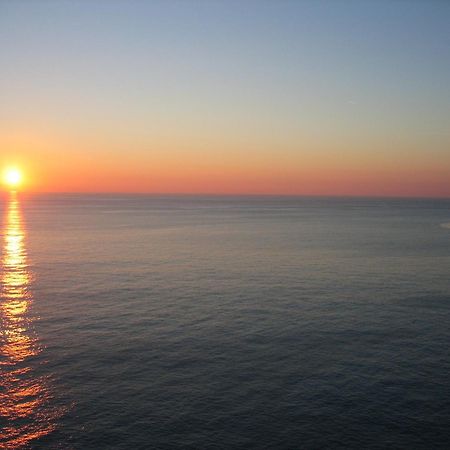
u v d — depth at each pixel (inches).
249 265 2502.5
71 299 1721.2
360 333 1338.6
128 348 1208.8
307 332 1346.0
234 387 991.0
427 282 2073.1
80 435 819.4
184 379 1027.3
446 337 1306.6
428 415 885.2
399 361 1132.5
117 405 915.4
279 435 821.2
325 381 1019.9
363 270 2368.4
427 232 4601.4
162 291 1861.5
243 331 1350.9
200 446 789.2
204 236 4069.9
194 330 1359.5
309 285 1995.6
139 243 3491.6
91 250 3070.9
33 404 917.8
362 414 887.1
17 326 1391.5
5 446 788.6
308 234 4330.7
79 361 1124.5
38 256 2787.9
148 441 802.2
